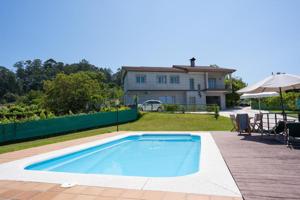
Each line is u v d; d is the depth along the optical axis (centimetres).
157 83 3444
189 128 1850
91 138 1305
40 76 9894
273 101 3400
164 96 3472
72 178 506
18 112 2670
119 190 421
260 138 1039
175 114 2552
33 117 1822
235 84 4534
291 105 3061
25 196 406
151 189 422
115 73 11344
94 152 1072
